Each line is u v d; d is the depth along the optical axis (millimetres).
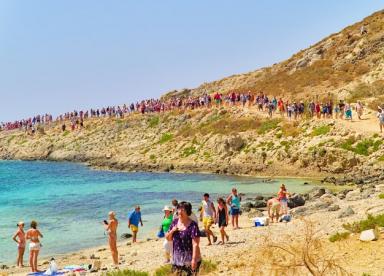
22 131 121812
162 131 86188
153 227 30594
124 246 25125
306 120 61562
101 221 33406
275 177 55312
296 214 28047
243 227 26125
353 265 13570
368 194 31891
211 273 14625
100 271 18703
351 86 74625
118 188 52875
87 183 59438
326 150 51938
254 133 65625
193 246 10266
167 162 72438
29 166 91812
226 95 97062
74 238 28078
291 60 104812
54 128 115625
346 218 21875
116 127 96875
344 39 93375
